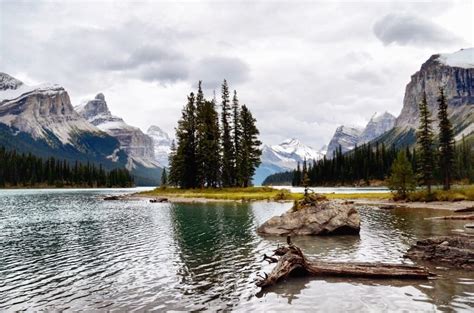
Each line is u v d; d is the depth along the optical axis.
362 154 175.38
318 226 33.03
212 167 97.50
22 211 59.34
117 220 45.44
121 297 16.31
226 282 18.44
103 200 91.06
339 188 153.25
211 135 98.25
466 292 16.23
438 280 18.16
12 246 28.69
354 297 15.90
